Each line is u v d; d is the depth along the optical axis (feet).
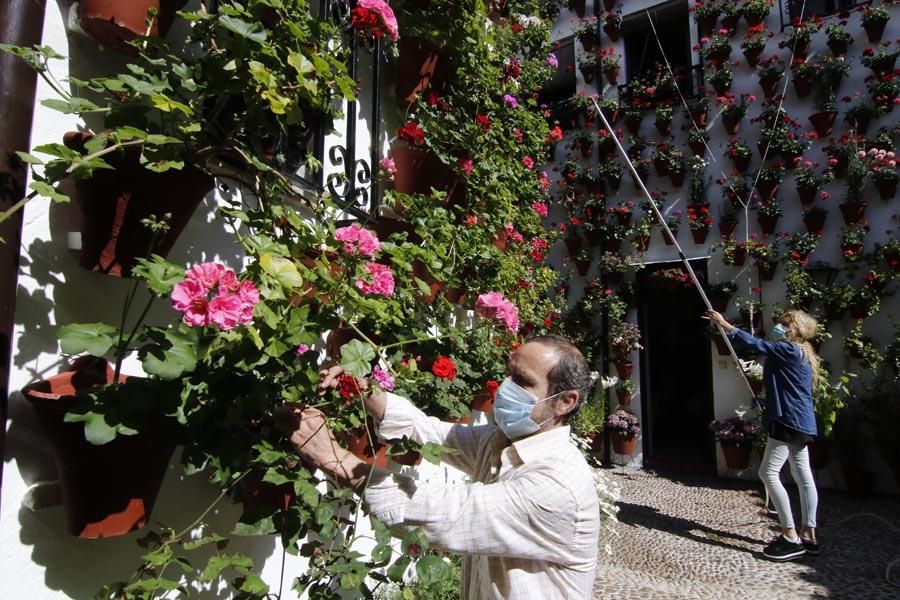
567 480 4.10
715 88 21.34
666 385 22.54
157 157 3.66
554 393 4.50
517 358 4.71
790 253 19.20
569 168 23.67
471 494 4.02
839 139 18.98
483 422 11.87
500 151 10.43
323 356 6.76
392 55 8.33
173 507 5.11
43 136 4.14
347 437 5.84
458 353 8.37
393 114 9.22
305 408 4.46
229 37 4.09
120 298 4.69
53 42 4.18
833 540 13.61
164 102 3.75
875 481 17.97
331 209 6.54
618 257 22.53
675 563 12.20
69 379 3.94
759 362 19.69
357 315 4.77
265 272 3.83
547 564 4.16
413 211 7.72
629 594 10.64
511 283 10.81
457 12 8.67
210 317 3.20
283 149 6.20
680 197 21.90
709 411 21.33
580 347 22.35
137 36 4.09
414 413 5.30
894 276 17.79
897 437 16.96
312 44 4.72
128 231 3.87
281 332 3.83
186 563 3.87
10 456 3.86
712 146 21.40
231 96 4.60
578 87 24.49
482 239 9.19
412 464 6.55
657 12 22.86
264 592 3.98
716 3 21.45
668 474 20.53
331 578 4.21
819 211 19.01
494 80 9.95
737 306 20.22
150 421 3.64
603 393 21.91
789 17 20.40
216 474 3.79
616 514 15.15
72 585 4.25
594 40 23.91
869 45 19.04
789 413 12.29
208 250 5.59
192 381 3.63
